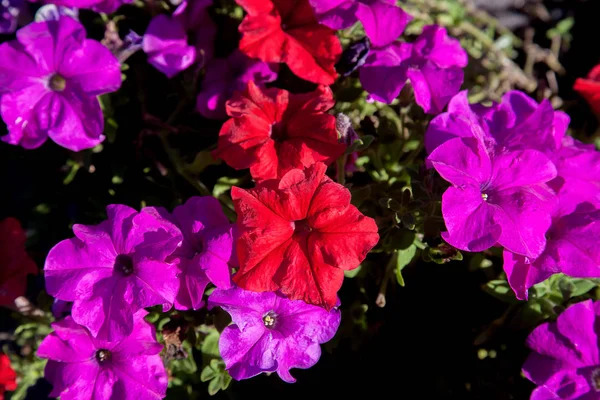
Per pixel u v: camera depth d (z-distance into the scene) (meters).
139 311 0.41
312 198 0.39
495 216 0.39
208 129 0.51
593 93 0.49
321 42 0.45
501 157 0.40
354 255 0.38
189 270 0.40
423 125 0.47
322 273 0.38
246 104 0.42
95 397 0.42
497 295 0.46
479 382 0.49
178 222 0.41
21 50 0.44
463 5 0.63
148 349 0.42
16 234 0.48
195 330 0.46
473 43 0.59
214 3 0.52
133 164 0.52
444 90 0.45
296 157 0.41
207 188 0.50
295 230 0.40
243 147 0.42
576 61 0.67
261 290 0.38
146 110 0.52
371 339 0.50
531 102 0.44
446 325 0.51
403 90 0.46
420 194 0.42
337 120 0.43
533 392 0.43
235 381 0.52
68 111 0.45
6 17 0.49
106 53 0.45
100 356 0.42
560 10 0.69
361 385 0.52
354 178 0.49
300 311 0.41
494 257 0.48
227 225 0.40
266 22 0.45
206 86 0.48
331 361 0.52
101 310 0.40
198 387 0.52
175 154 0.49
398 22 0.44
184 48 0.48
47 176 0.56
